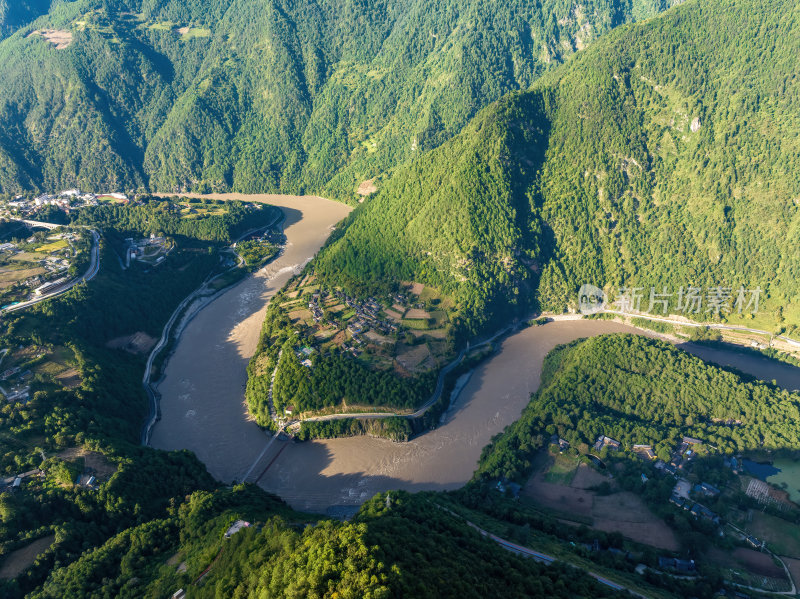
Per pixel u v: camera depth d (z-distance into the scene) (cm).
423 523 14338
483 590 10994
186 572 13862
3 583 14775
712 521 17375
